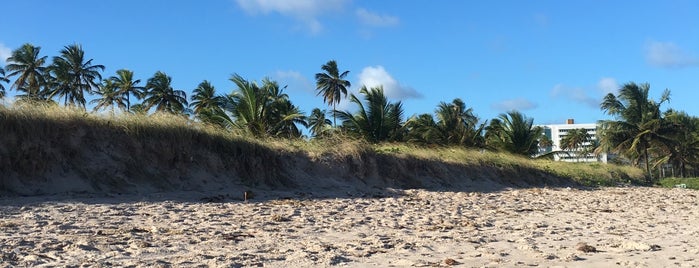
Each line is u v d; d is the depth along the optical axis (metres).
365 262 5.82
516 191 19.42
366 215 10.33
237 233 7.49
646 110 44.19
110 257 5.51
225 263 5.41
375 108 25.97
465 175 21.23
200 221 8.55
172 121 14.38
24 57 55.31
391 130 26.41
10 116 11.39
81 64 54.44
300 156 17.22
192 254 5.83
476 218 10.38
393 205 12.41
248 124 20.50
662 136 43.56
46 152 11.71
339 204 12.13
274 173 15.74
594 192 20.58
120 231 7.12
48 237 6.46
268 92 24.16
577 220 10.48
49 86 53.69
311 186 16.02
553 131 136.00
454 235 7.95
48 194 11.00
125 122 13.53
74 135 12.50
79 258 5.39
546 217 10.95
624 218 10.99
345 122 25.97
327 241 7.13
